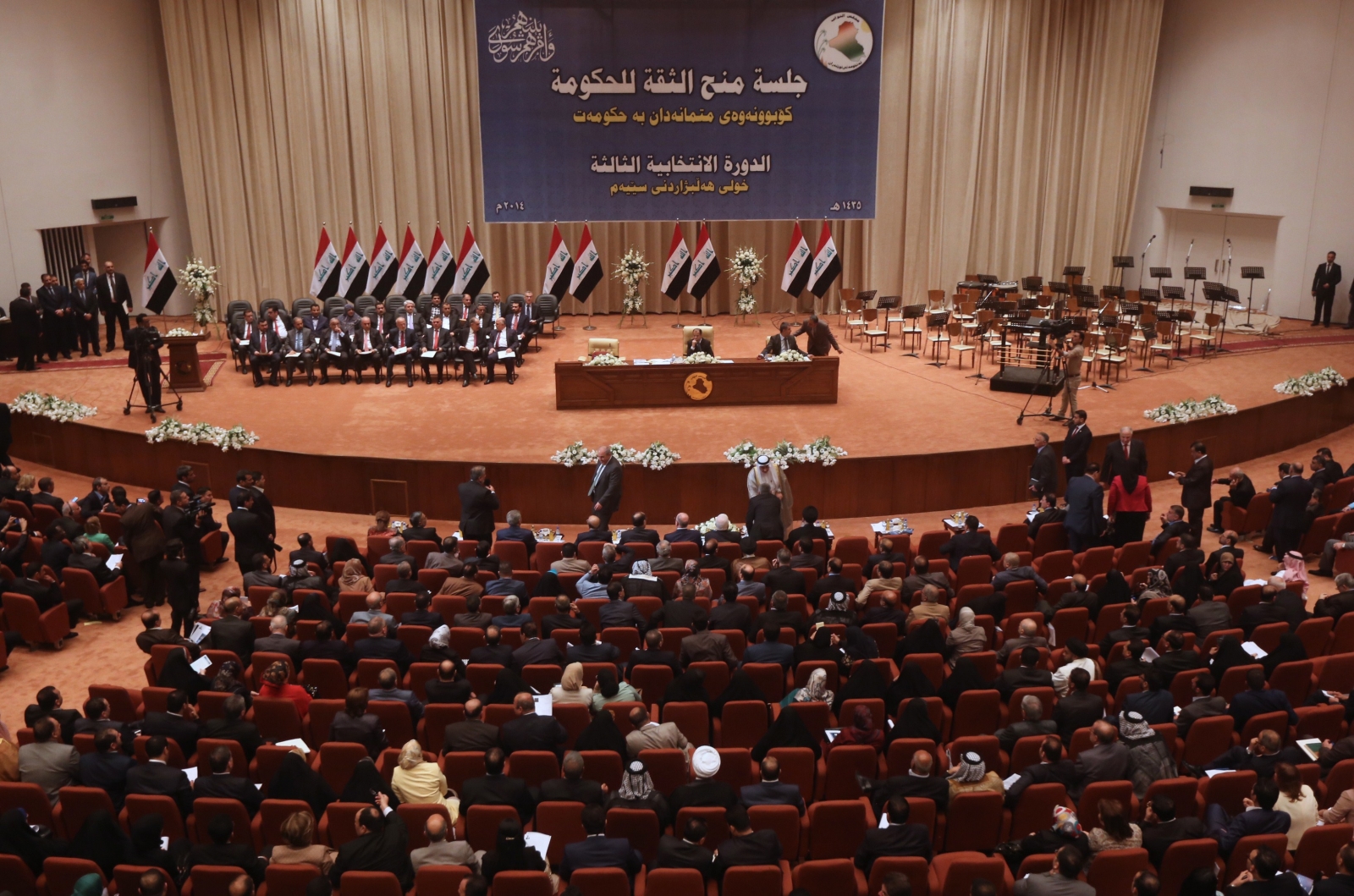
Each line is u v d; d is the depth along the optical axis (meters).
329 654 9.13
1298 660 8.95
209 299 23.17
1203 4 26.58
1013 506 15.79
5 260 22.47
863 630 9.65
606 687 8.18
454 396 19.06
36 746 7.49
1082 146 27.83
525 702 7.71
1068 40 27.05
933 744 7.64
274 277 26.58
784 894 6.54
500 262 27.55
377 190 26.31
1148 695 8.19
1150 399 18.34
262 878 6.46
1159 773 7.38
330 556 12.09
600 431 16.70
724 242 27.70
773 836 6.41
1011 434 16.27
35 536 12.90
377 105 25.80
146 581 12.14
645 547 11.86
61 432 17.28
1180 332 22.45
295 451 15.68
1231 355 21.86
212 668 9.22
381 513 12.32
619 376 17.94
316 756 8.04
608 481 13.93
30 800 7.18
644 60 24.39
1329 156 24.33
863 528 15.02
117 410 17.89
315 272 22.38
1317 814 7.02
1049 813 7.13
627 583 10.60
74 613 11.78
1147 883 5.61
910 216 27.55
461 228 27.06
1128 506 13.23
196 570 11.89
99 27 23.95
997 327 21.27
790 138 24.97
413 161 26.31
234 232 26.22
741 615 9.84
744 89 24.64
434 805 6.89
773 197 25.25
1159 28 27.27
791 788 7.05
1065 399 16.91
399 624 9.68
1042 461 14.20
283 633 9.34
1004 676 8.64
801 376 18.14
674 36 24.30
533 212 25.00
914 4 26.36
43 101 22.94
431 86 26.03
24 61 22.48
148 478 16.70
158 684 9.51
